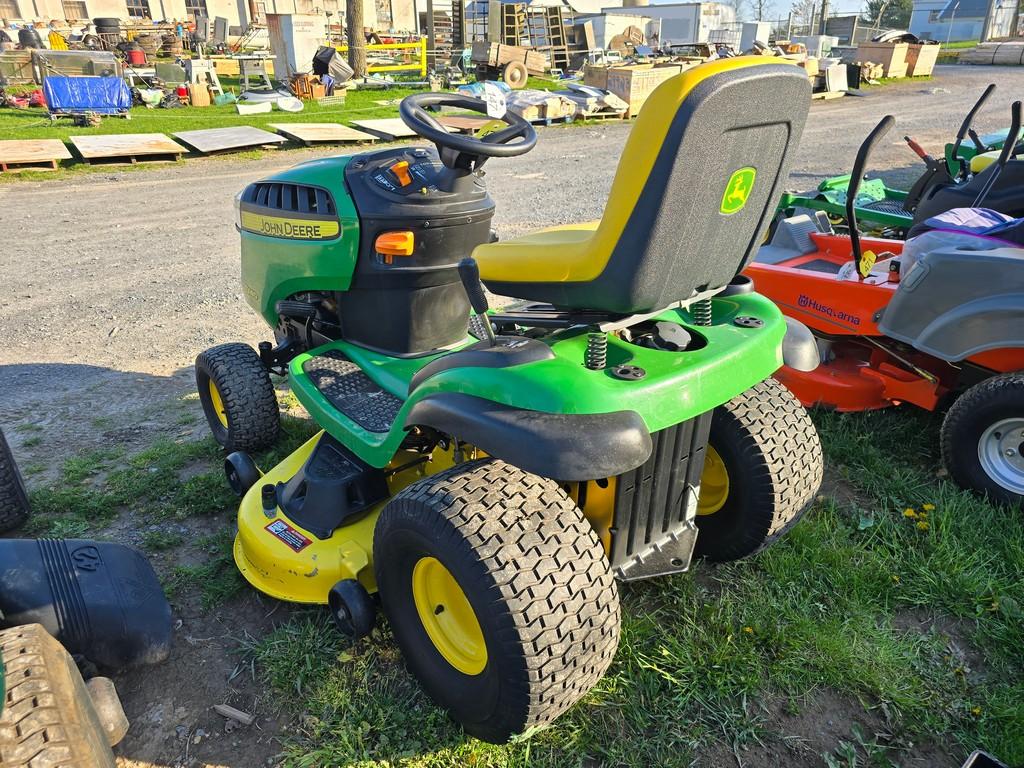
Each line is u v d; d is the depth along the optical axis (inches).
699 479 96.0
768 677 93.3
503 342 83.8
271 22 776.3
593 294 77.9
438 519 76.5
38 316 229.0
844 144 510.6
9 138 498.0
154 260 285.7
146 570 96.1
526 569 73.3
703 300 93.6
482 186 124.6
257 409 138.1
